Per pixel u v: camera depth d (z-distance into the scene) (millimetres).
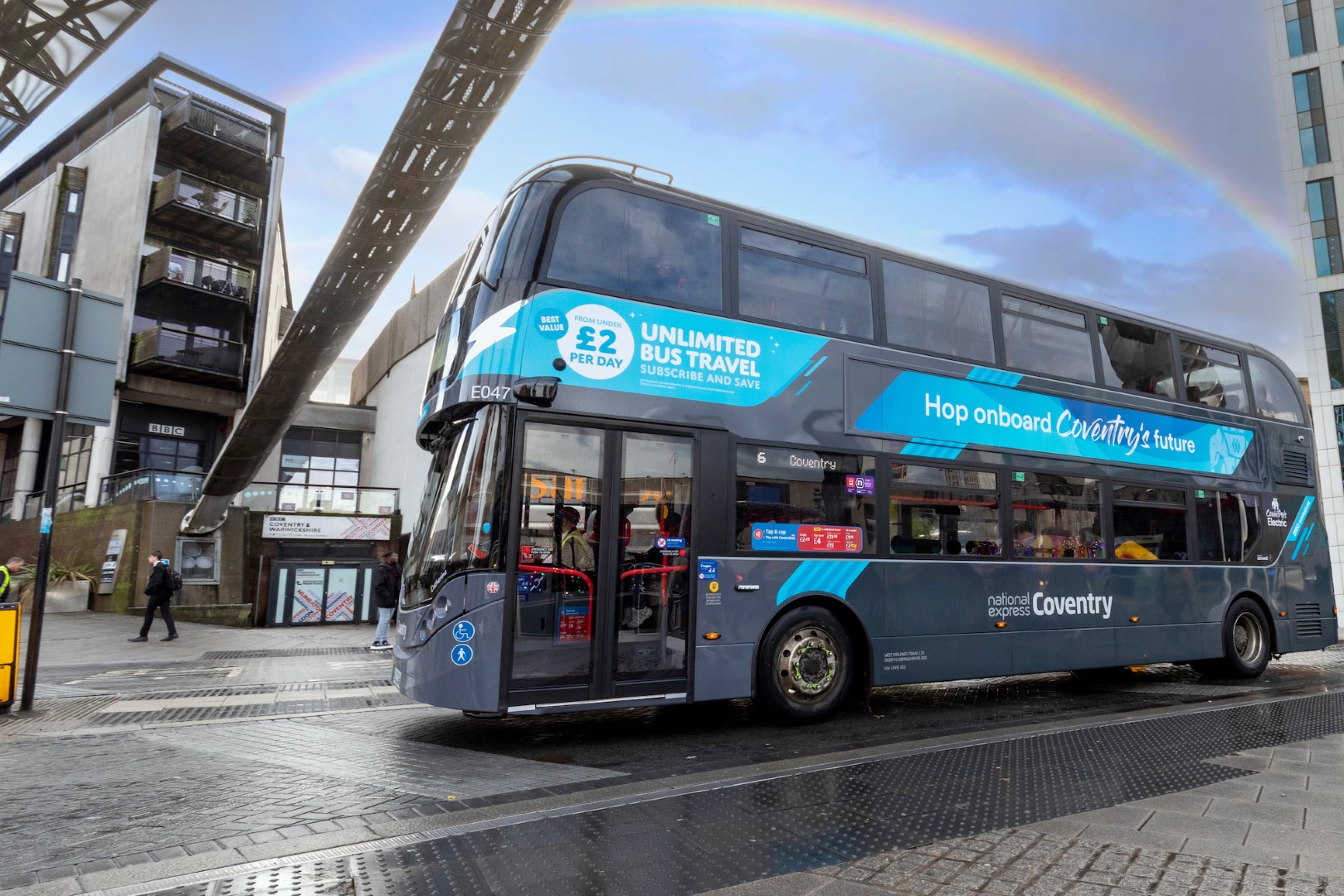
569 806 4855
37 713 8336
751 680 7301
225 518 26141
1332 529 33812
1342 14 36031
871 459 8195
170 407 32125
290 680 11195
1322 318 35094
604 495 6875
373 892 3562
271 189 33781
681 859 3973
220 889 3586
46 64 10773
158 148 31359
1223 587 10938
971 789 5270
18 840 4246
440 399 7105
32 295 8859
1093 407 10023
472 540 6473
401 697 9508
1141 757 6191
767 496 7566
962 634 8516
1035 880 3719
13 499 31641
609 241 7258
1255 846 4172
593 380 6918
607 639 6723
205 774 5641
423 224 13156
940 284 9117
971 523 8773
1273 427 12133
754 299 7859
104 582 25125
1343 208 35156
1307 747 6613
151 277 30234
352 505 29828
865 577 8000
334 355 18844
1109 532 9867
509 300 6801
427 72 9836
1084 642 9430
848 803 4945
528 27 9094
